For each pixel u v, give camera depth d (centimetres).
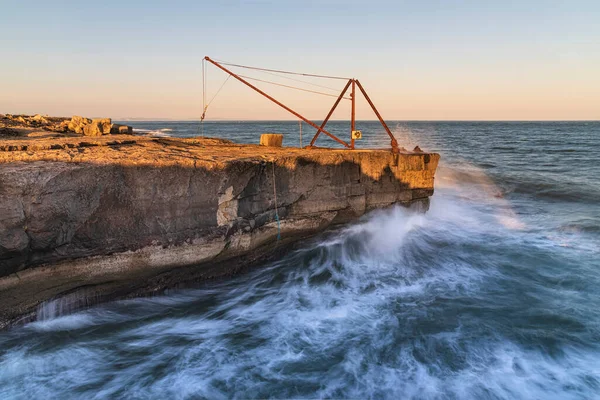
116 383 512
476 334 624
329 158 899
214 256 740
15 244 534
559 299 745
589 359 561
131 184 638
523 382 512
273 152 919
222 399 486
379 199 1019
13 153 616
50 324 615
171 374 531
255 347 592
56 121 2616
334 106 1126
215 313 697
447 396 487
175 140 1176
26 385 507
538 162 2961
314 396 490
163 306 712
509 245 1050
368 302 736
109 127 1517
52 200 563
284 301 742
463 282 825
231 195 737
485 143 5312
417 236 1090
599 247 1027
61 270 594
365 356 569
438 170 2320
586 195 1717
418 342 603
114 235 631
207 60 1042
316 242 945
